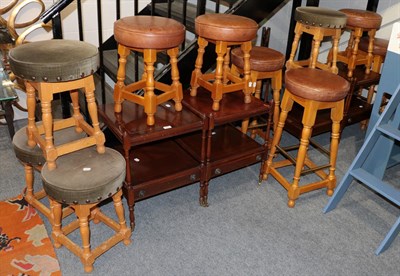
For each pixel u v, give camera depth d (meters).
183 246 2.12
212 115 2.15
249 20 2.17
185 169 2.27
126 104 2.26
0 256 1.97
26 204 2.33
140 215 2.33
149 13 3.28
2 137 3.08
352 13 2.92
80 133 2.10
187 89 2.52
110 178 1.79
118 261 2.01
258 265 2.03
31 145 2.01
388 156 2.64
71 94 1.97
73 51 1.72
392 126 2.24
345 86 2.21
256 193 2.60
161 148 2.47
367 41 3.21
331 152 2.50
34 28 2.82
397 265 2.07
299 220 2.36
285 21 4.38
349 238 2.24
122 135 1.93
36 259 1.97
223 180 2.71
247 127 2.88
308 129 2.30
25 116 3.37
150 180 2.15
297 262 2.05
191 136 2.61
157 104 2.06
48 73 1.58
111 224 2.13
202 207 2.43
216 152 2.44
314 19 2.53
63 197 1.72
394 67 2.66
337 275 1.99
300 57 3.91
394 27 2.59
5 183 2.54
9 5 2.93
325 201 2.55
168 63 2.56
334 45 2.66
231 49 2.73
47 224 2.21
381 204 2.54
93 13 3.36
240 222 2.32
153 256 2.05
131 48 1.93
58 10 2.16
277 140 2.61
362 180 2.26
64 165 1.85
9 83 2.38
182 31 1.99
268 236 2.22
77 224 2.13
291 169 2.86
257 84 2.91
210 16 2.19
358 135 3.41
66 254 2.03
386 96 3.11
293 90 2.25
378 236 2.27
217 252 2.10
